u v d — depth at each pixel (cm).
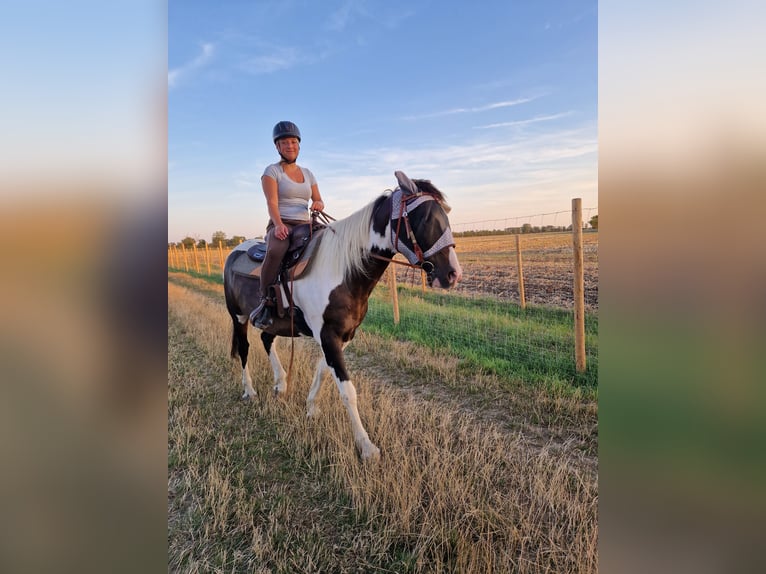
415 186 212
